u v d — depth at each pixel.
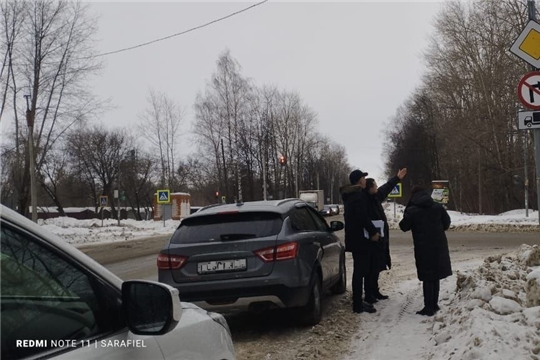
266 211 6.99
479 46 42.59
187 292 6.59
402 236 22.73
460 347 5.21
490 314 5.80
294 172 68.38
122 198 47.00
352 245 7.75
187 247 6.76
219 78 51.88
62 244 2.30
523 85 7.47
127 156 60.81
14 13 29.28
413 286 9.91
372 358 5.73
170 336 2.66
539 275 6.05
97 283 2.39
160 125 52.66
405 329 6.77
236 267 6.59
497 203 48.06
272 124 62.09
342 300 8.97
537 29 7.47
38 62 30.00
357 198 7.73
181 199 46.47
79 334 2.22
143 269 15.02
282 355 6.07
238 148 51.66
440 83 46.44
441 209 7.52
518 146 39.38
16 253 2.09
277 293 6.51
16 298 2.05
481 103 41.84
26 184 31.31
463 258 14.09
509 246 17.00
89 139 59.47
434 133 63.69
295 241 6.81
